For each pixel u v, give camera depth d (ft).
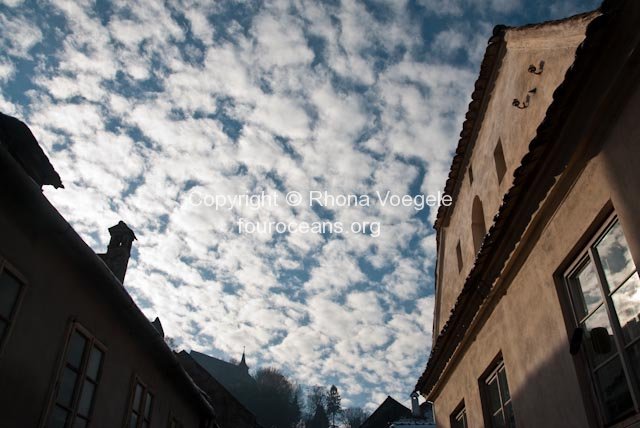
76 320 28.66
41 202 24.14
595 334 21.09
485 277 29.71
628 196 18.35
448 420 40.78
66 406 27.55
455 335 36.45
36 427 24.85
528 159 22.45
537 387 24.81
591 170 20.56
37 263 25.80
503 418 30.22
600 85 18.92
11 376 23.58
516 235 26.27
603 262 20.65
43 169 32.53
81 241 27.30
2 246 23.50
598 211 20.25
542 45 26.53
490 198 34.53
